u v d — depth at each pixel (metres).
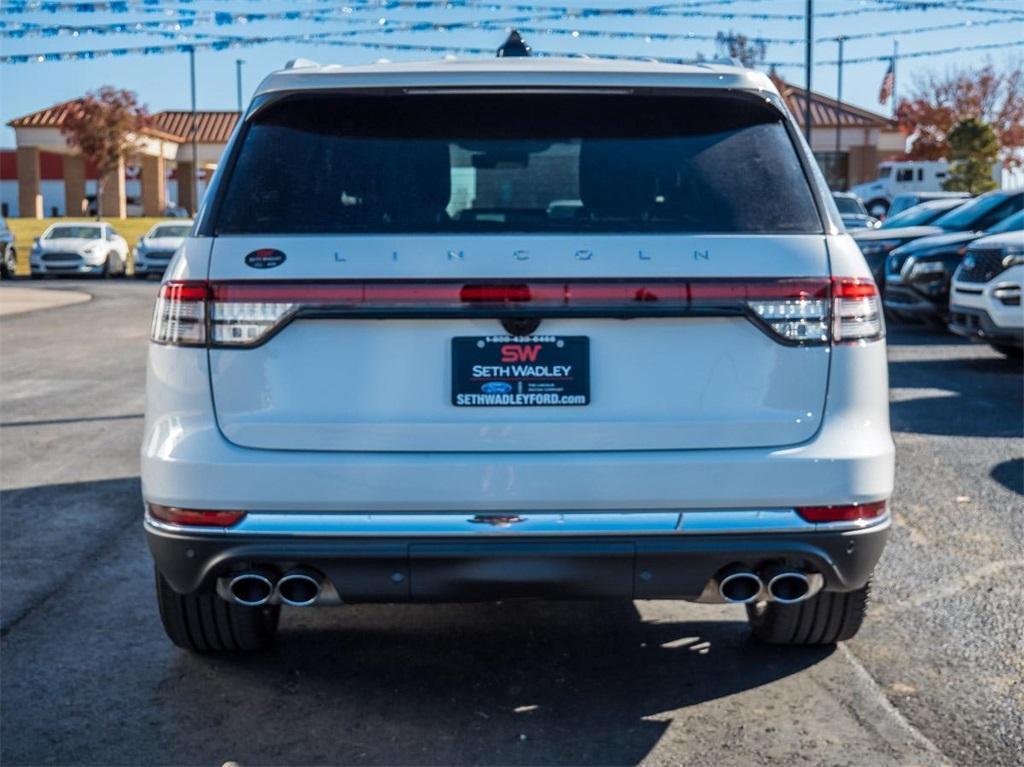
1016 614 4.64
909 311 14.11
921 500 6.37
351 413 3.31
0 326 17.09
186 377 3.34
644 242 3.31
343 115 3.54
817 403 3.36
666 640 4.45
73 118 52.09
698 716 3.77
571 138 3.51
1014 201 15.73
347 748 3.58
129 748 3.59
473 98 3.55
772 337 3.33
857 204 30.80
